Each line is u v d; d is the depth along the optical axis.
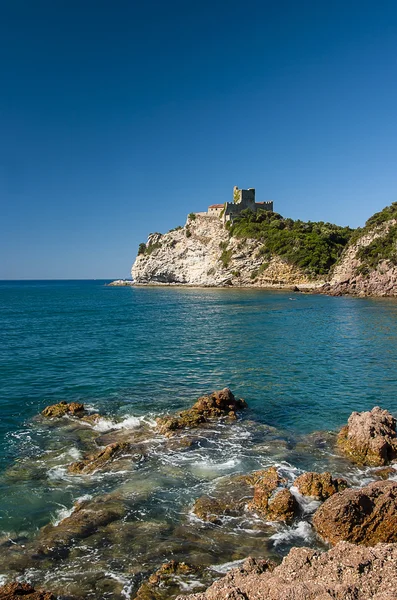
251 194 157.12
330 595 6.34
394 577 6.72
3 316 66.62
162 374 27.69
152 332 47.16
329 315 61.12
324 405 21.56
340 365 30.16
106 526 10.82
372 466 14.64
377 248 99.12
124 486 12.99
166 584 8.62
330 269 118.25
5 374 27.28
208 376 27.22
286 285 125.00
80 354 34.16
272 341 40.44
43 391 23.59
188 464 14.59
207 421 18.84
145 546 10.01
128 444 16.05
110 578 8.94
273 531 10.77
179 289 150.75
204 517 11.23
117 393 23.31
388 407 21.28
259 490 11.94
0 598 7.82
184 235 169.88
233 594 6.73
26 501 12.25
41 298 123.62
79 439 16.92
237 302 87.19
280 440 16.86
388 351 34.84
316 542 10.35
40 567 9.30
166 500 12.16
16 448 16.05
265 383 25.59
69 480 13.50
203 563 9.36
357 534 10.02
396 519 9.95
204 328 49.94
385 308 69.06
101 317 64.31
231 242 145.25
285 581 6.99
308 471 14.16
